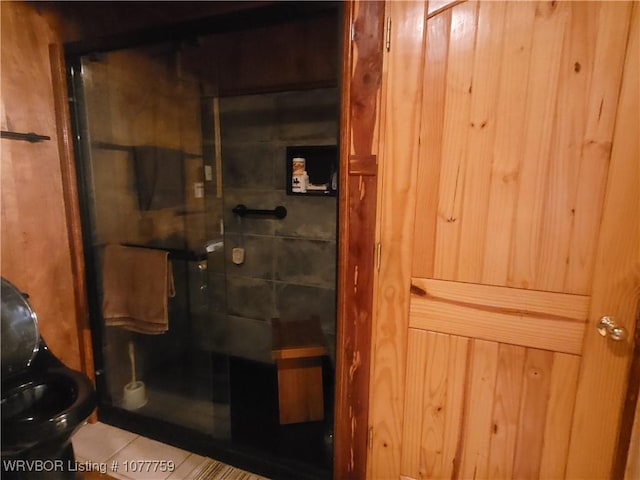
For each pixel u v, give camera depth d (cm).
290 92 191
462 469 114
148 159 185
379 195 108
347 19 103
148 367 203
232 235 216
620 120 85
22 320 116
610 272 91
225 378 212
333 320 204
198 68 199
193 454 154
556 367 100
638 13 81
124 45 140
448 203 102
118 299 172
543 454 105
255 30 187
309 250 203
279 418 174
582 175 90
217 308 226
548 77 89
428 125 100
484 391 108
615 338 91
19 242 140
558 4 86
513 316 101
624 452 97
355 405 122
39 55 141
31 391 123
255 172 204
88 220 164
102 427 169
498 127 95
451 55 96
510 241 98
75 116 154
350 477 128
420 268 108
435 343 110
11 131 133
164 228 196
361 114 106
